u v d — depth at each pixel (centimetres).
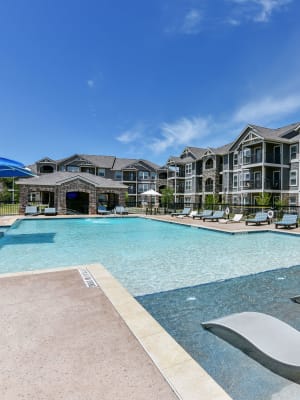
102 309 311
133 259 706
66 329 264
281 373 229
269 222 1435
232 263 670
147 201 4056
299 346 227
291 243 964
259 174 2573
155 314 372
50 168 4091
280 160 2441
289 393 211
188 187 3675
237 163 2864
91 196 2095
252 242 986
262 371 236
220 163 3138
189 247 884
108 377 196
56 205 1989
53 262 668
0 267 620
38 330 262
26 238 1050
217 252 804
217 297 438
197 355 266
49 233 1198
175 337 305
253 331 249
